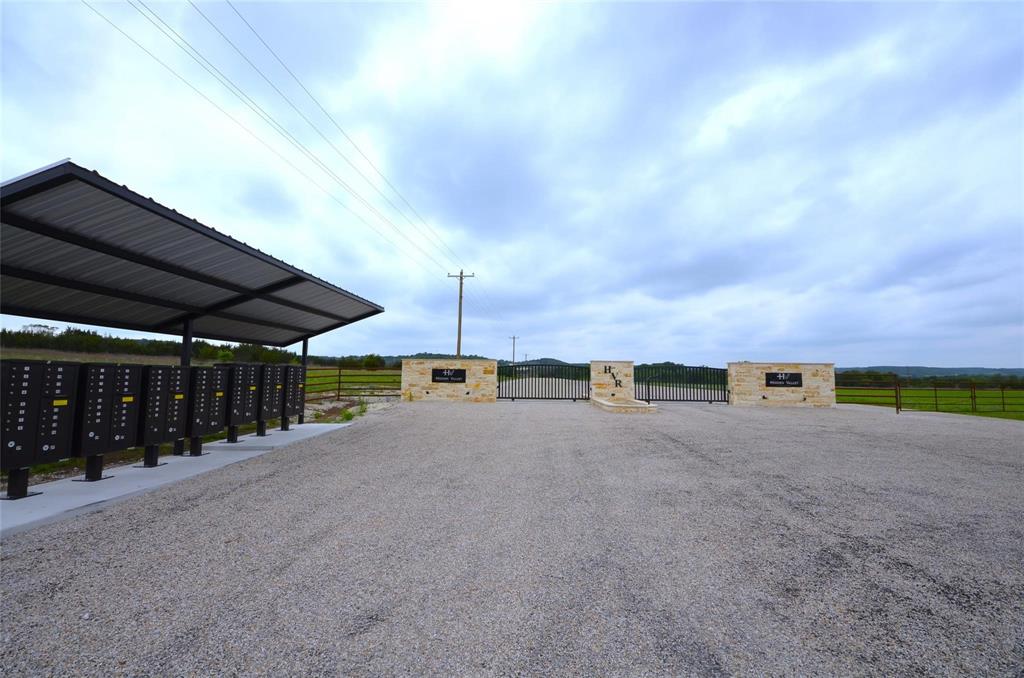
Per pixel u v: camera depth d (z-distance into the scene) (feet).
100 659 8.57
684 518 16.97
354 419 48.16
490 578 12.01
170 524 15.92
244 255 26.30
